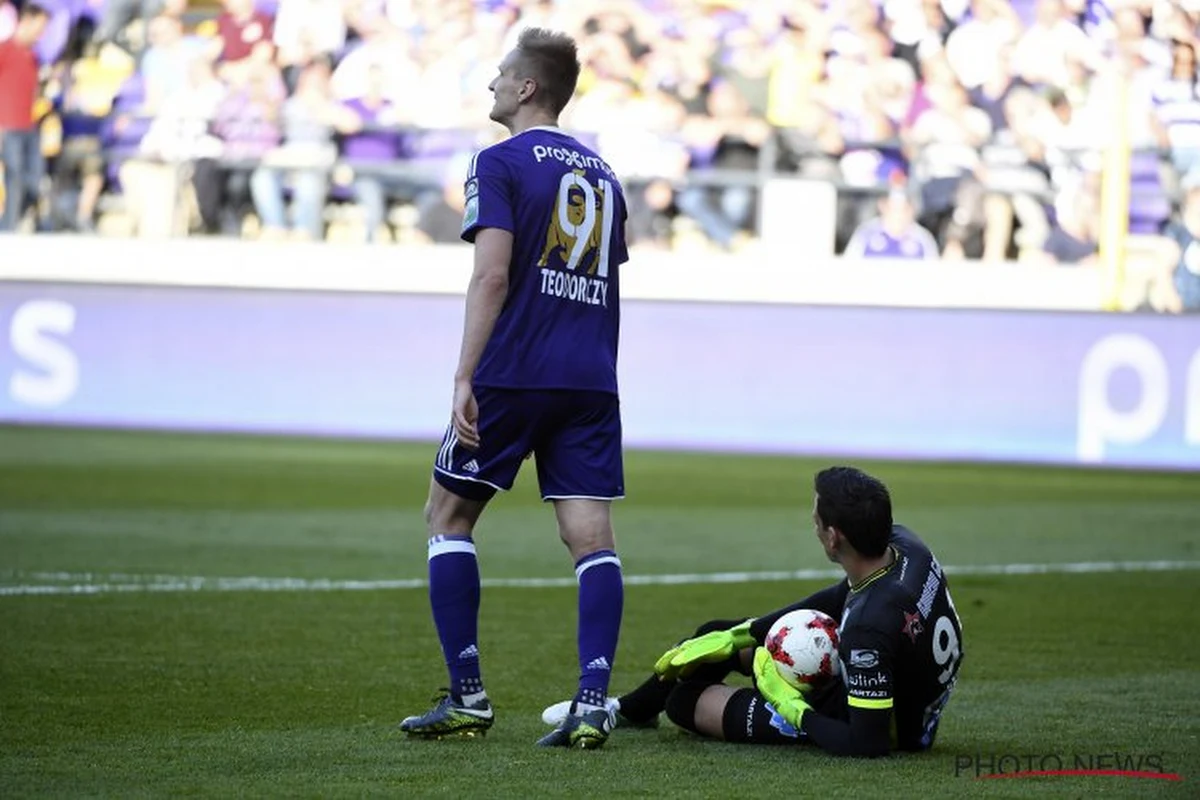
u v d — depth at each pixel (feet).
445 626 51.62
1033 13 225.56
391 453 169.68
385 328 191.42
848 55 228.02
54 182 230.27
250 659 67.10
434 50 234.99
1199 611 86.58
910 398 181.57
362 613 80.12
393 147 230.27
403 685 61.98
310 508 125.80
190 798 42.55
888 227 217.36
